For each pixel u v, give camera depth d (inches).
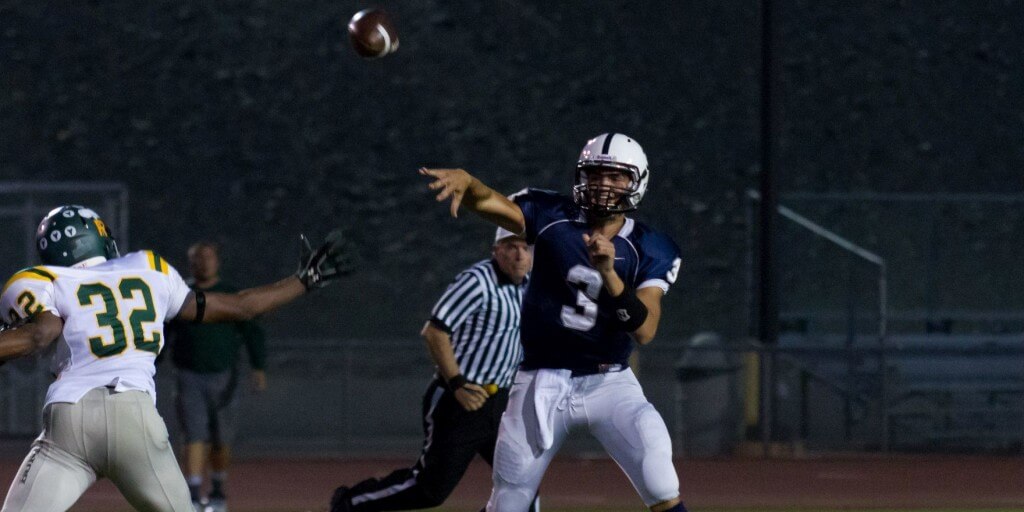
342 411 2065.7
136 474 743.1
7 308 740.0
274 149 2669.8
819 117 2741.1
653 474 790.5
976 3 2792.8
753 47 2748.5
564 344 816.3
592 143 809.5
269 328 2625.5
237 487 1624.0
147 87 2657.5
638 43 2731.3
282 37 2689.5
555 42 2723.9
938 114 2765.7
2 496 1464.1
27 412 2041.1
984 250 2701.8
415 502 1009.5
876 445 2014.0
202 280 1360.7
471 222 2687.0
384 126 2691.9
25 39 2637.8
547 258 812.6
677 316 2679.6
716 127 2731.3
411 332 2657.5
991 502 1504.7
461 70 2709.2
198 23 2674.7
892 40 2768.2
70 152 2628.0
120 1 2659.9
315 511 1421.0
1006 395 2138.3
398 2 2706.7
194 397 1347.2
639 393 823.1
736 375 1982.0
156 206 2640.3
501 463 830.5
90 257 761.6
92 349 740.7
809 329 2564.0
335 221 2667.3
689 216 2706.7
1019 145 2780.5
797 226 2628.0
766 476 1734.7
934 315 2598.4
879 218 2677.2
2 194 2442.2
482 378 1002.1
